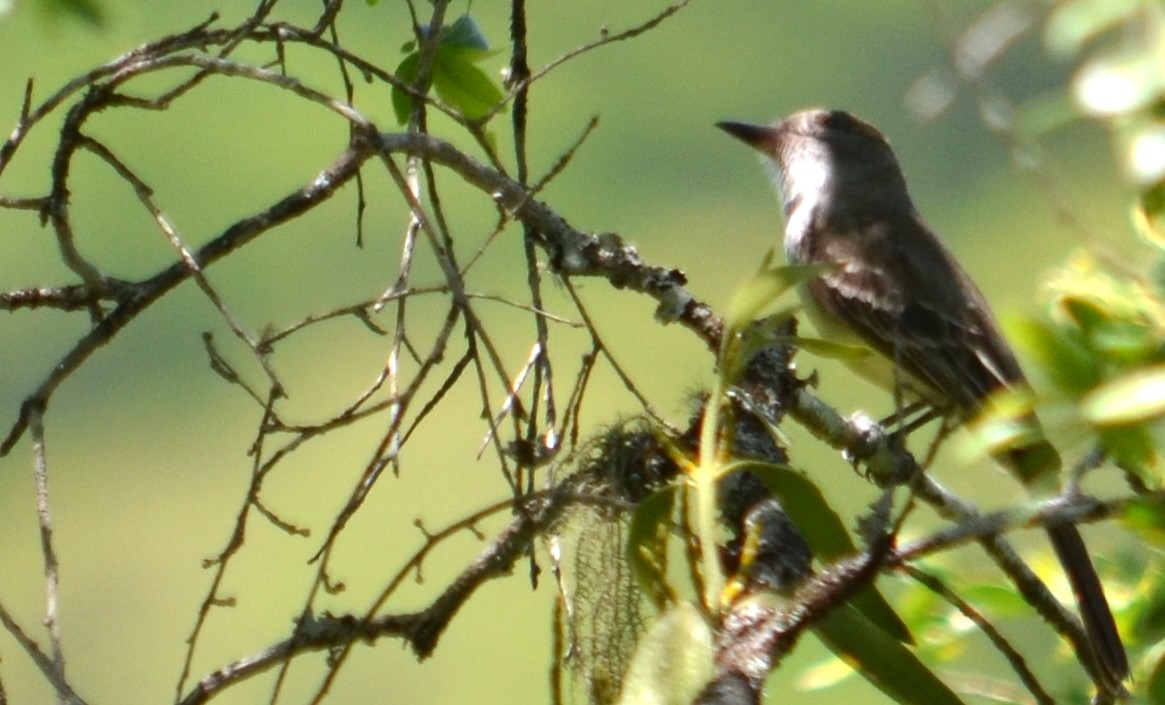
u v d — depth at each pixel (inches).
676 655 157.1
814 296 420.8
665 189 653.3
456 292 204.8
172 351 607.5
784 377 251.0
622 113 654.5
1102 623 235.0
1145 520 170.6
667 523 179.5
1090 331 178.5
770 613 167.0
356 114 217.2
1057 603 249.3
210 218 636.1
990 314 414.6
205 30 237.6
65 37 266.4
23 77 621.0
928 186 590.6
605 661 191.2
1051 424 166.4
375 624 209.8
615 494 204.4
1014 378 399.9
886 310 408.2
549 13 676.7
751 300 173.2
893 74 668.7
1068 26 150.9
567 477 209.6
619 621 192.9
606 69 667.4
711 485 170.7
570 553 204.5
